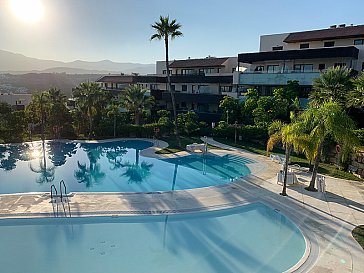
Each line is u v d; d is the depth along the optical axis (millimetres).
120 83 60938
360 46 35125
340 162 22688
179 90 53250
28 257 11281
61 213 14086
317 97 26531
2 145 32312
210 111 44938
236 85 43969
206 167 25125
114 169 24641
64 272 10453
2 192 18844
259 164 24562
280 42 43875
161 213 14352
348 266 10156
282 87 38938
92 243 12242
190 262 11055
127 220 14016
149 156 28391
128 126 37312
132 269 10641
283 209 15016
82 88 37875
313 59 37844
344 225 13234
